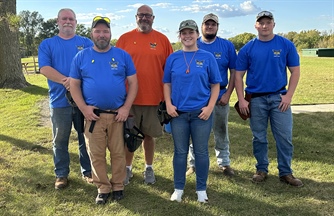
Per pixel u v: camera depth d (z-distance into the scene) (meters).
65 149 4.03
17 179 4.23
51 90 3.85
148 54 3.87
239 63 4.02
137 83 3.67
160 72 3.94
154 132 4.04
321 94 10.77
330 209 3.49
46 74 3.70
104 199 3.65
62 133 3.93
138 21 3.85
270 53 3.84
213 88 3.58
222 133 4.35
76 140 6.00
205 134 3.55
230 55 4.16
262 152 4.14
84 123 3.66
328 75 16.91
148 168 4.16
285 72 3.95
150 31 3.95
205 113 3.45
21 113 8.50
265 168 4.19
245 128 6.54
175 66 3.52
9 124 7.37
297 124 6.61
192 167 4.49
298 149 5.26
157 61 3.90
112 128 3.56
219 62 4.11
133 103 3.93
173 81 3.53
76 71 3.50
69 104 3.85
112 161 3.68
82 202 3.67
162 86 3.97
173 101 3.56
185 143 3.63
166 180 4.25
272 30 3.81
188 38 3.48
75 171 4.50
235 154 5.15
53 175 4.38
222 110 4.28
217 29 4.11
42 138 6.12
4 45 12.72
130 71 3.59
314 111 7.80
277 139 4.02
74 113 3.68
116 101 3.50
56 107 3.85
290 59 3.86
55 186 3.99
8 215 3.38
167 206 3.59
